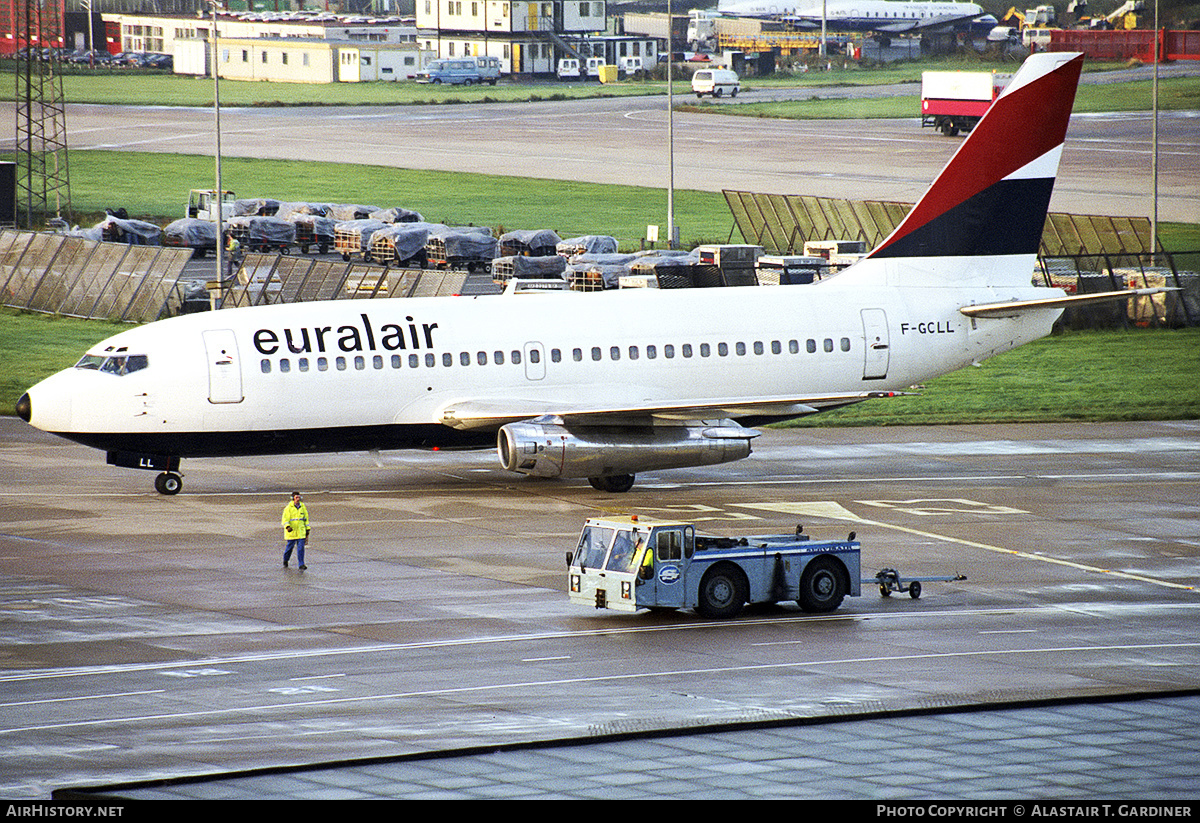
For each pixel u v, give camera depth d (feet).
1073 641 461.78
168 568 543.80
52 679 406.41
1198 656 444.14
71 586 515.91
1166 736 360.89
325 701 385.91
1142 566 573.74
